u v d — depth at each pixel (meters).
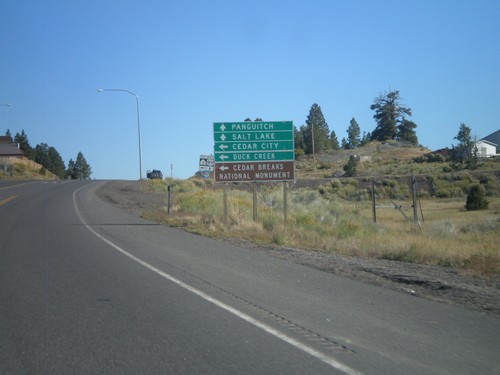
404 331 7.91
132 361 6.45
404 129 142.75
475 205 46.50
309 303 9.56
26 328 7.81
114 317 8.46
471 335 7.77
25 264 13.48
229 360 6.52
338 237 20.53
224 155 23.59
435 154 93.44
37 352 6.75
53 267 13.05
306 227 22.08
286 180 23.70
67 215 28.25
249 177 23.61
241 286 10.95
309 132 130.12
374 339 7.49
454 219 37.16
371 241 18.44
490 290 10.91
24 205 34.84
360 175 77.50
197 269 12.92
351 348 7.07
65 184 62.31
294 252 16.23
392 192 60.84
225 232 20.84
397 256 15.49
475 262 13.81
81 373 6.05
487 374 6.21
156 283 11.19
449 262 14.28
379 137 143.62
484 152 97.38
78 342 7.17
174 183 56.12
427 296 10.42
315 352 6.87
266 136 23.78
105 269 12.83
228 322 8.23
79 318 8.39
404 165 86.88
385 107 142.75
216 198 33.78
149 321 8.25
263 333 7.68
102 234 20.28
